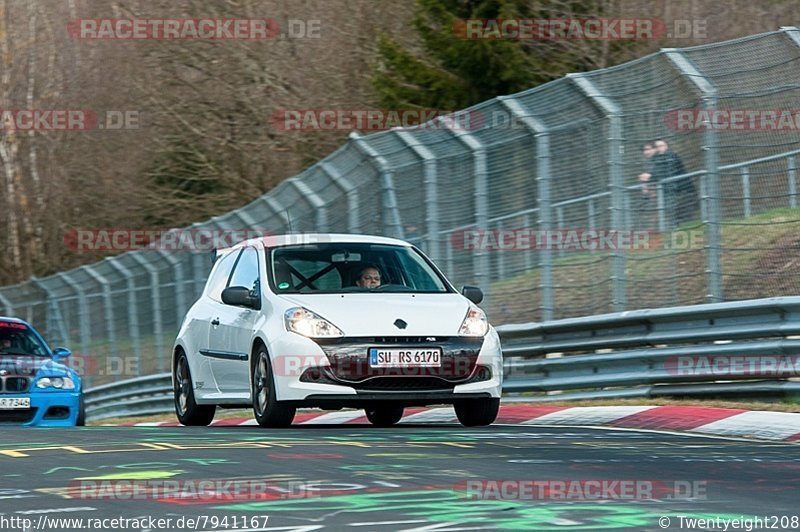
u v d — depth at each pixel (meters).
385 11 121.56
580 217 47.78
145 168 136.38
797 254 42.47
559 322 46.94
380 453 27.83
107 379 86.38
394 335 36.03
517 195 49.81
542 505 20.77
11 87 158.12
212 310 42.84
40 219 156.38
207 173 127.88
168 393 73.81
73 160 147.75
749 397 40.59
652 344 43.91
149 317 79.44
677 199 44.59
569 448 29.06
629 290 46.72
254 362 38.28
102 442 31.28
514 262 50.53
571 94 48.12
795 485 23.09
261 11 124.75
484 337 37.22
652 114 45.12
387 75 109.06
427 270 40.72
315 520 19.38
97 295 86.44
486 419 38.09
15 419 48.59
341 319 36.28
